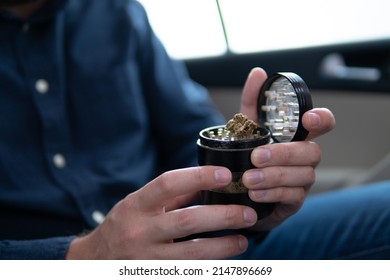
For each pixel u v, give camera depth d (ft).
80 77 2.27
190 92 2.61
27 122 2.16
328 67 3.02
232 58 2.95
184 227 1.69
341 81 2.99
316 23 2.94
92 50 2.31
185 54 2.95
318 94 3.03
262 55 2.96
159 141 2.54
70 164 2.20
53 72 2.20
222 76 3.01
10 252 1.94
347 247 2.11
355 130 2.99
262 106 1.90
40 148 2.17
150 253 1.75
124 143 2.30
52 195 2.14
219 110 3.07
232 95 3.04
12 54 2.19
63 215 2.15
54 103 2.19
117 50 2.36
